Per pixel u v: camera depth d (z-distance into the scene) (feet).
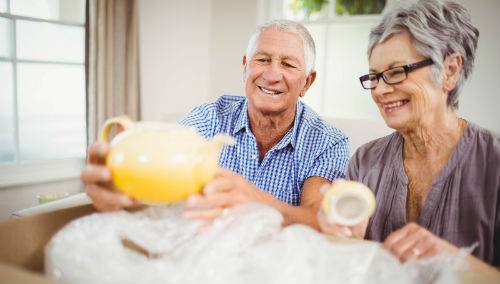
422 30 2.20
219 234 1.62
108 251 1.49
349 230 1.86
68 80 9.23
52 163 8.66
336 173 3.31
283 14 9.13
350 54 8.21
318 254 1.56
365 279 1.51
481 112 6.44
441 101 2.35
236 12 9.43
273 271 1.48
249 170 3.58
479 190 2.33
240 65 9.55
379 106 2.48
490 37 6.22
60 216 1.87
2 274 1.23
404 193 2.55
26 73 8.59
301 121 3.65
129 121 1.81
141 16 9.21
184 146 1.62
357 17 7.98
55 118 9.19
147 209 1.89
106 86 8.61
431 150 2.49
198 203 1.66
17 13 8.24
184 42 10.00
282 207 2.24
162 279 1.42
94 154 1.71
